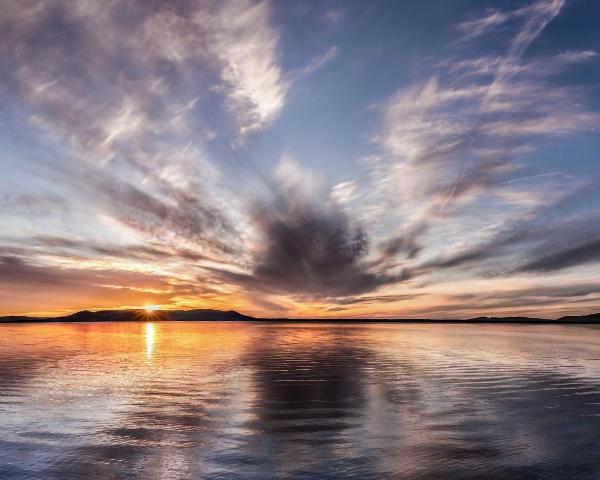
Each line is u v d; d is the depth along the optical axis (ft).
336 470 31.22
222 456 33.94
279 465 32.14
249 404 51.67
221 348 136.15
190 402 52.85
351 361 97.45
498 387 62.80
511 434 39.75
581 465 32.22
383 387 62.69
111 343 160.25
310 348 137.39
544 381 68.33
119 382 67.26
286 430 40.86
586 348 138.21
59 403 52.34
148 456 34.01
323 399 54.54
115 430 40.83
